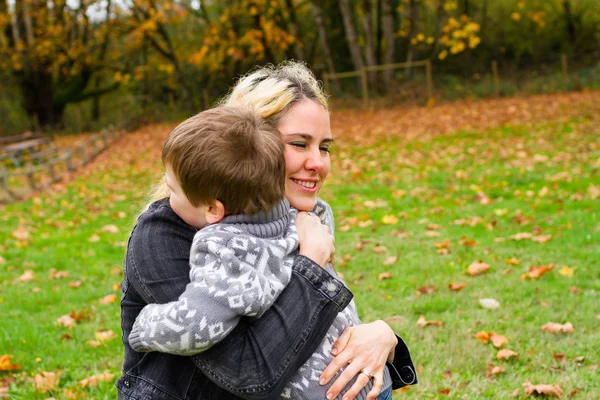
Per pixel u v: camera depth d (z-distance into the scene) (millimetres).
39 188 13344
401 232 7406
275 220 1727
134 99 34906
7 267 7129
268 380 1607
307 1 29016
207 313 1522
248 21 28562
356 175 11180
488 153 12414
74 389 3846
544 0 30484
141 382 1718
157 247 1710
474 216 7812
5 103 33719
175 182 1700
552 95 23828
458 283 5492
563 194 8508
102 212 9984
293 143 1919
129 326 1771
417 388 3678
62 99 31031
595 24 30281
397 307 5098
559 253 6168
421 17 32719
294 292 1665
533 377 3773
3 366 4262
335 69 28500
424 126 18172
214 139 1618
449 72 30609
